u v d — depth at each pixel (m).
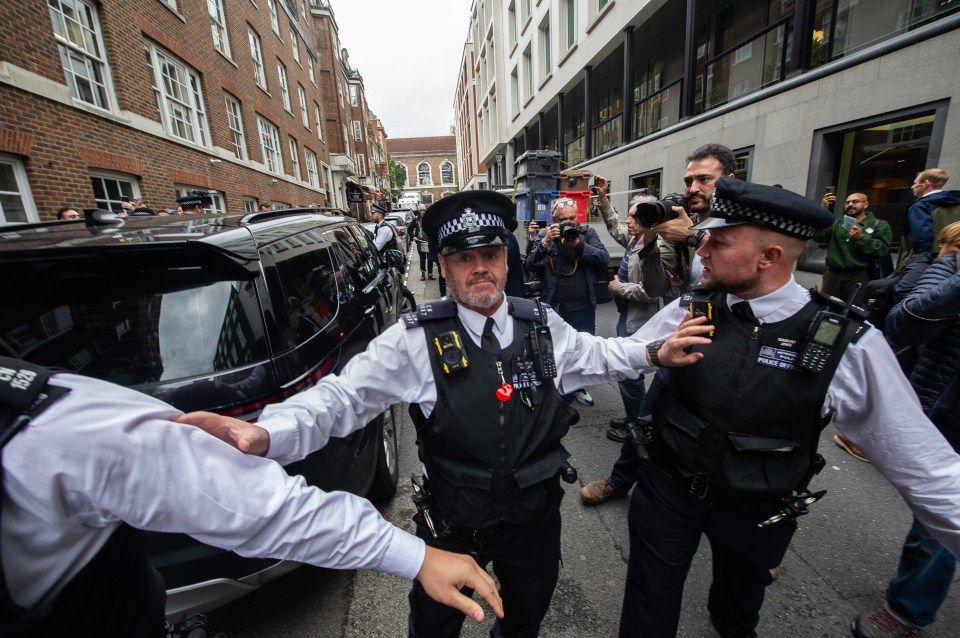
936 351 1.55
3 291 1.38
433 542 1.22
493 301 1.09
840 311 1.06
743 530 1.23
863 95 5.24
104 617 0.64
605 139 13.12
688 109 8.62
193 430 0.64
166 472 0.60
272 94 14.72
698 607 1.81
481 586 0.80
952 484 0.98
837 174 5.90
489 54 26.16
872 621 1.64
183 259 1.52
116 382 1.36
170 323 1.45
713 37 9.20
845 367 1.04
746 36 8.20
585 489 2.47
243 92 12.01
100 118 6.31
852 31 5.50
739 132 7.21
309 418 1.01
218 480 0.63
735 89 7.71
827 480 2.58
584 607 1.84
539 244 3.56
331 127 26.64
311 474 1.58
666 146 9.28
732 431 1.12
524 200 7.84
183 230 1.66
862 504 2.36
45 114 5.36
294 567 1.55
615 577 1.99
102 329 1.41
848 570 1.95
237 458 0.67
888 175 5.25
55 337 1.38
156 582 0.81
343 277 2.59
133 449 0.57
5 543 0.50
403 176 68.75
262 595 1.93
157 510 0.60
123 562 0.69
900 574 1.60
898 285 1.95
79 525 0.58
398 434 3.42
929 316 1.36
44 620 0.55
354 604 1.88
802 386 1.05
